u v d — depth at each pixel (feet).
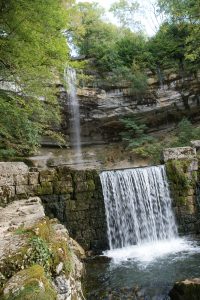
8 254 8.79
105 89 58.08
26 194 26.71
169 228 32.30
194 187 33.91
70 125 58.18
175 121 60.95
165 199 32.83
